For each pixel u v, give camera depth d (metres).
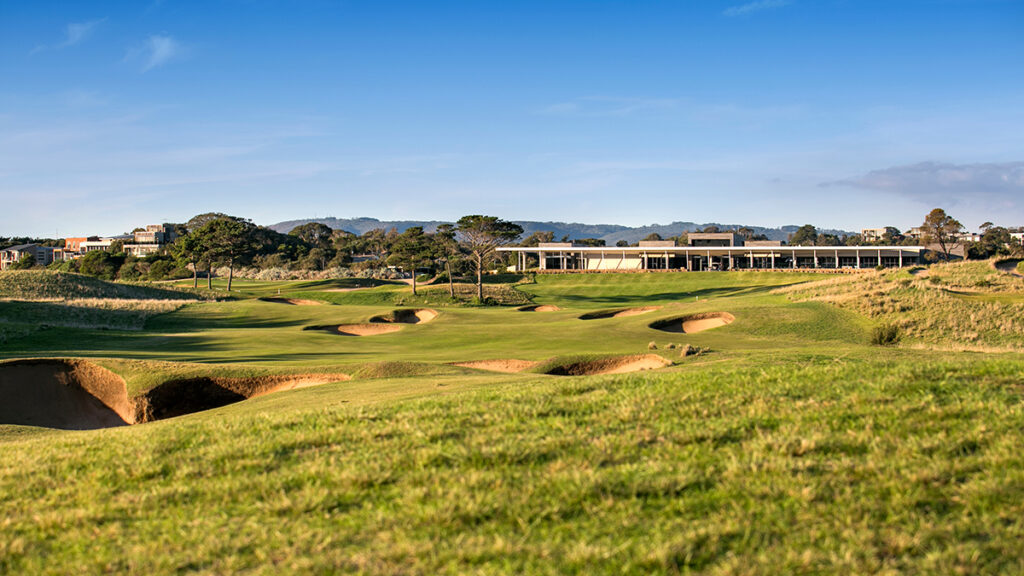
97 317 45.50
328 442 8.91
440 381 18.16
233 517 6.67
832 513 5.92
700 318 44.12
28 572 5.79
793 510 6.00
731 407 9.19
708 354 26.06
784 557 5.25
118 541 6.29
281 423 10.29
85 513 6.96
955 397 8.84
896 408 8.53
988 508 5.81
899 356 22.41
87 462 8.89
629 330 38.75
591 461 7.37
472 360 26.66
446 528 6.01
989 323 38.69
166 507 7.09
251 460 8.28
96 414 21.23
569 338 36.00
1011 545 5.21
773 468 6.86
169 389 20.64
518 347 33.03
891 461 6.86
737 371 11.95
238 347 32.53
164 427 11.35
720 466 7.04
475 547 5.59
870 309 43.75
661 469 6.97
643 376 12.33
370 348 33.00
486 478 7.00
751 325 41.88
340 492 7.00
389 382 18.67
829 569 5.06
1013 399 8.66
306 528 6.20
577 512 6.19
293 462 8.17
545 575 5.13
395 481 7.24
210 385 21.12
